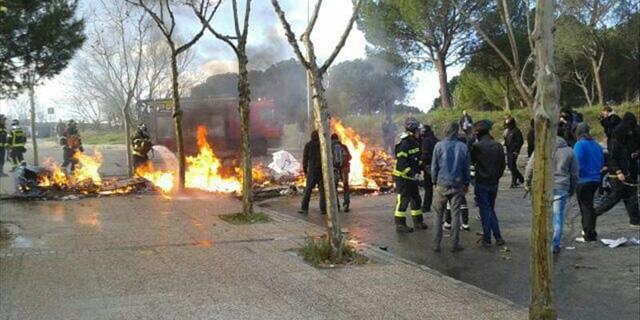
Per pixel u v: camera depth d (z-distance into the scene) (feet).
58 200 47.11
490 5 72.95
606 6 113.60
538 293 16.20
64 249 28.48
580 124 31.94
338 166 42.19
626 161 34.63
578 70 139.44
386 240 33.19
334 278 23.32
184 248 28.78
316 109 26.91
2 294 20.89
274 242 30.37
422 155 40.70
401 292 21.42
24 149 73.77
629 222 36.42
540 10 15.34
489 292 22.74
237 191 52.85
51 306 19.48
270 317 18.52
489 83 144.87
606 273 25.82
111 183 52.65
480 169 31.24
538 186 15.96
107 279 22.94
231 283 22.45
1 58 49.21
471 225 37.45
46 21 48.83
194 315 18.63
